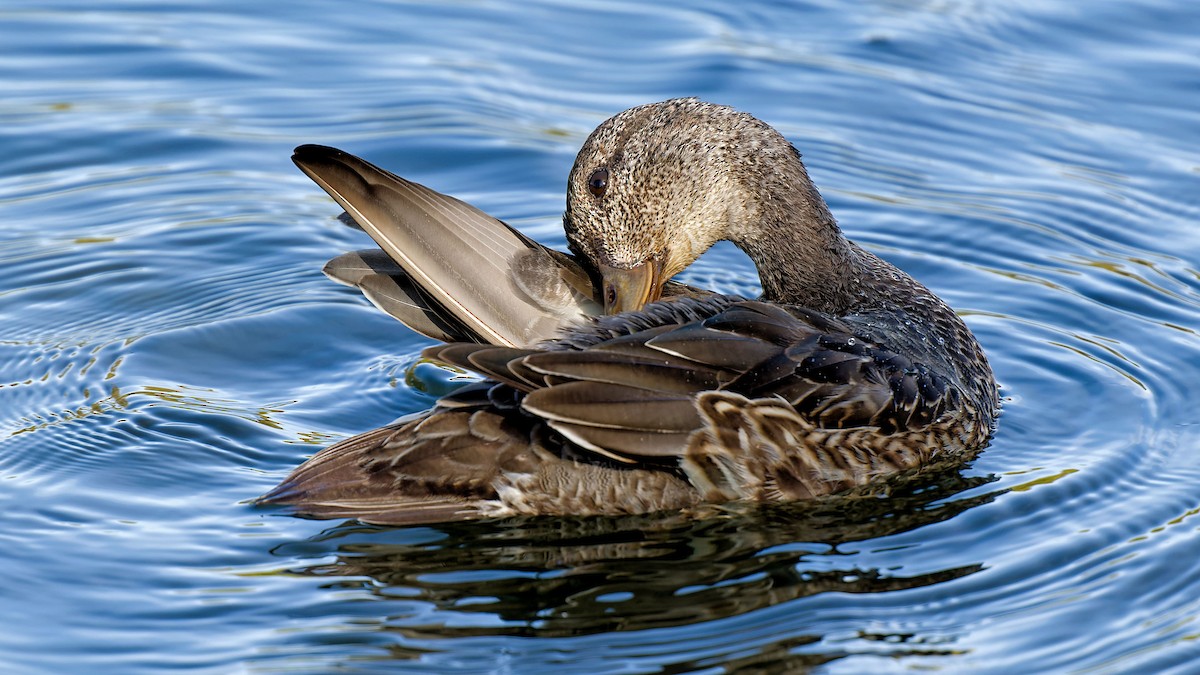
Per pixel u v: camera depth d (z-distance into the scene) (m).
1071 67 17.92
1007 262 14.56
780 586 9.34
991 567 9.57
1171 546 9.78
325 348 12.77
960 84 17.62
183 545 9.64
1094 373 12.41
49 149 15.98
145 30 18.41
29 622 8.82
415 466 9.62
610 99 17.12
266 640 8.71
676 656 8.59
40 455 10.76
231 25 18.64
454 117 16.81
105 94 17.00
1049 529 10.02
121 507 10.09
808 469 10.09
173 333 12.86
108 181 15.56
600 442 9.27
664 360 9.65
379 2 19.34
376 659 8.53
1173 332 13.12
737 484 9.92
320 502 9.52
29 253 14.17
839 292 11.96
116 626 8.82
